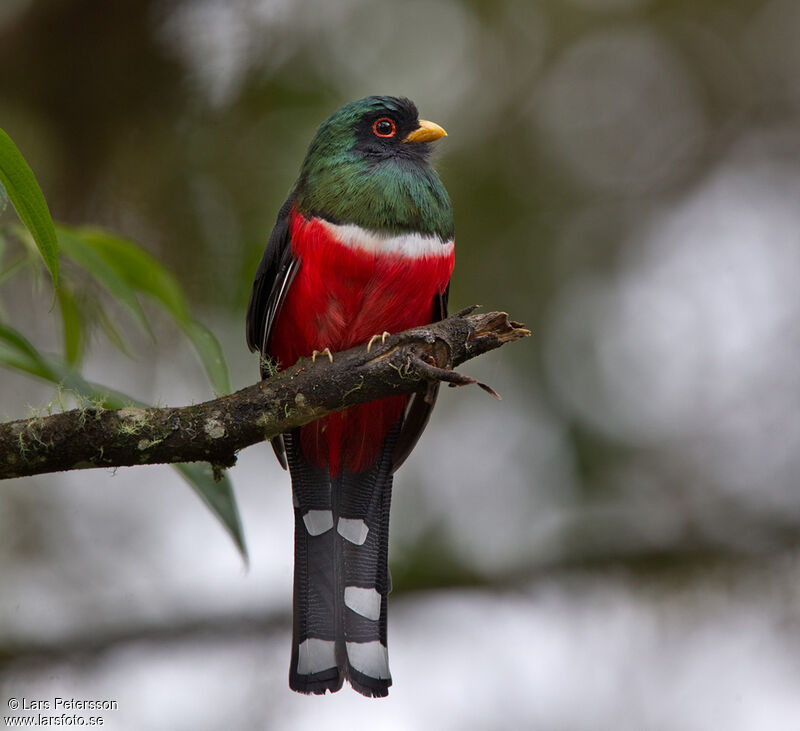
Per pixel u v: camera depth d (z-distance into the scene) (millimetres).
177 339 11086
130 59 11008
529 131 12352
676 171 12945
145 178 10984
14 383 10977
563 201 12312
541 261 11930
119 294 6246
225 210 10852
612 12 12914
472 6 12484
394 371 5742
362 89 11641
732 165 13344
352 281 7281
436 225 7469
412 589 11383
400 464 7973
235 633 11125
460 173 11945
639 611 11625
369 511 7699
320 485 7723
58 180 10891
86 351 8078
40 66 10953
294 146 10930
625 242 12406
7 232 6926
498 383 11641
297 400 5703
